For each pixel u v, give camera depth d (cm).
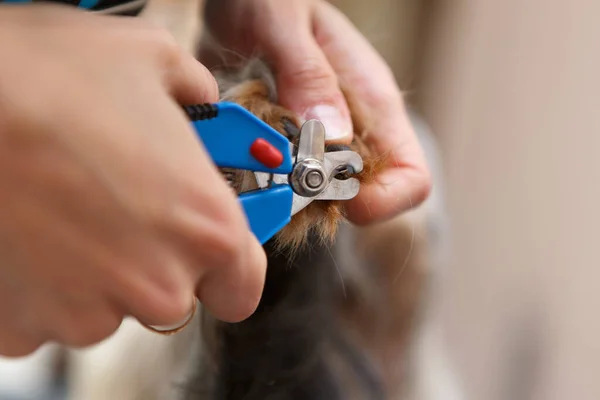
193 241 23
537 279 78
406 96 58
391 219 46
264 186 32
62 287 22
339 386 49
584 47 66
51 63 21
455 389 73
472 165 85
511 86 77
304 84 40
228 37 44
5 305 23
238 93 37
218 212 24
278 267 41
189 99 27
